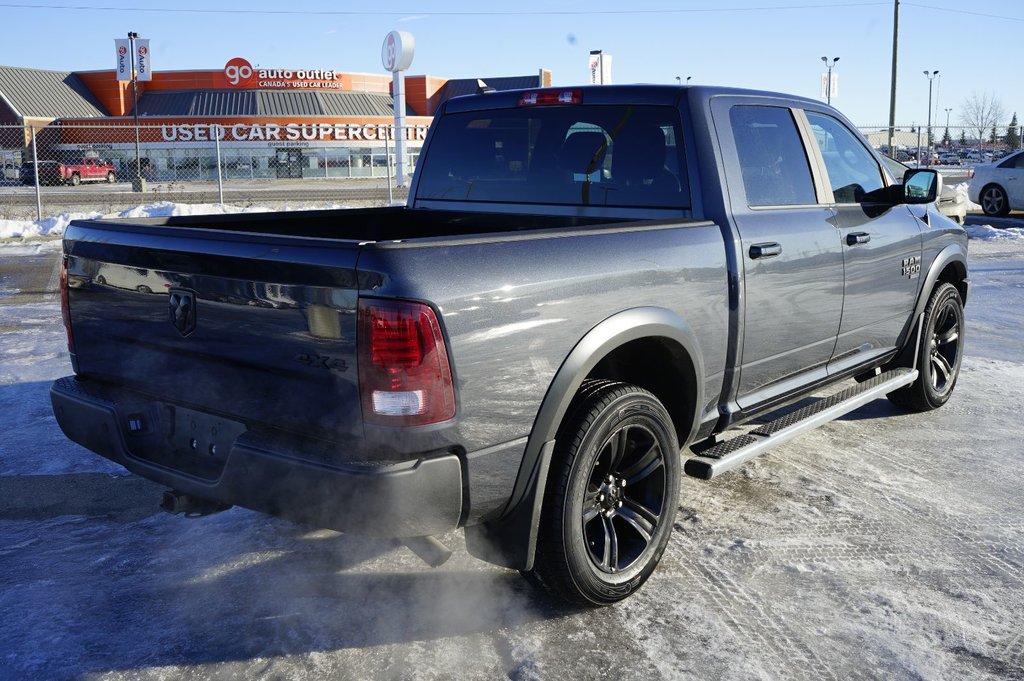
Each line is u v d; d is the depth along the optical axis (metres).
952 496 4.20
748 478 4.41
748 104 3.86
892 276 4.67
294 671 2.74
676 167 3.60
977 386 6.21
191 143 53.41
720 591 3.28
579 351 2.82
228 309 2.68
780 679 2.74
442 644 2.90
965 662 2.85
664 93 3.64
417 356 2.40
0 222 16.36
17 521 3.81
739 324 3.54
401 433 2.43
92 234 3.14
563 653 2.86
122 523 3.81
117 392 3.17
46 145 54.16
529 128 4.01
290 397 2.60
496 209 4.14
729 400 3.70
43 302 9.29
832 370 4.39
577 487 2.88
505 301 2.60
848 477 4.44
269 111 67.06
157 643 2.88
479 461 2.60
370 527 2.46
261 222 3.91
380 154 54.91
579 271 2.84
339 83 69.12
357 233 4.36
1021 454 4.80
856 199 4.48
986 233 15.88
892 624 3.06
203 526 3.80
